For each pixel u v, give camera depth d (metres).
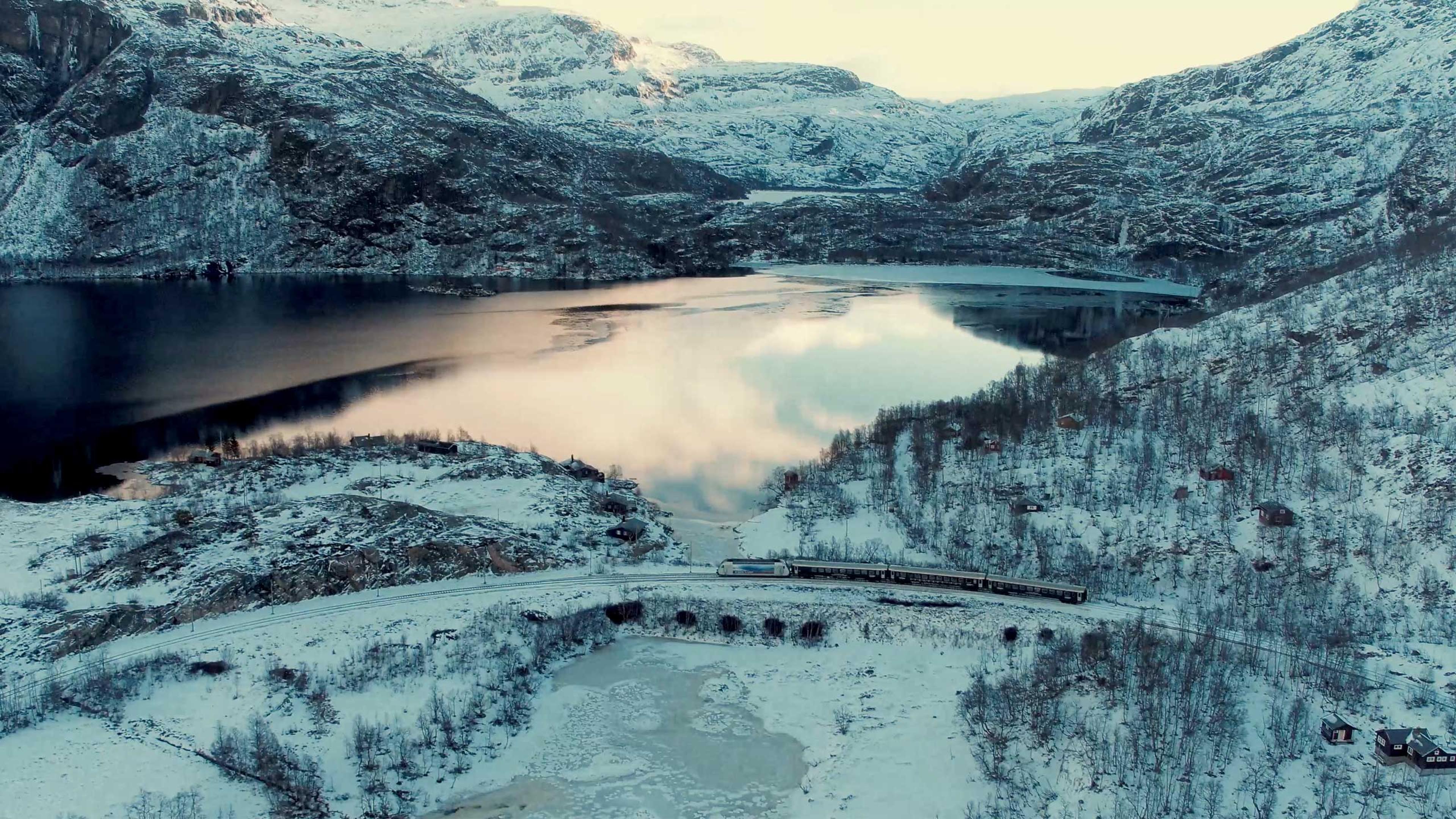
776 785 99.50
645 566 145.25
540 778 100.12
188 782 93.94
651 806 96.19
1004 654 117.44
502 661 116.44
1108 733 98.12
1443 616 120.38
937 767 98.69
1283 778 90.81
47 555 139.62
